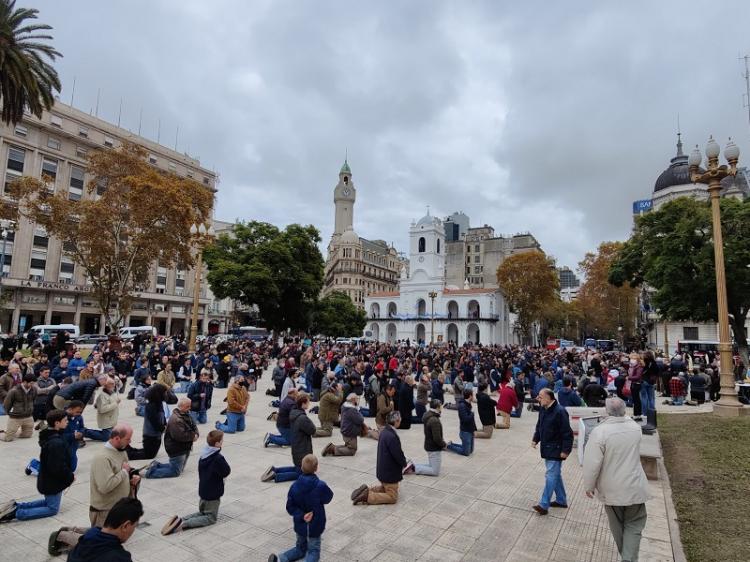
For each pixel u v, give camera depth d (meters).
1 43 20.19
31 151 45.91
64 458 5.72
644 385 11.24
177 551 5.05
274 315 42.81
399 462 6.68
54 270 46.75
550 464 6.45
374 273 102.75
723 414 11.59
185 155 62.62
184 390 16.64
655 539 5.57
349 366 18.66
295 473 7.52
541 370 20.31
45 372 10.47
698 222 26.20
